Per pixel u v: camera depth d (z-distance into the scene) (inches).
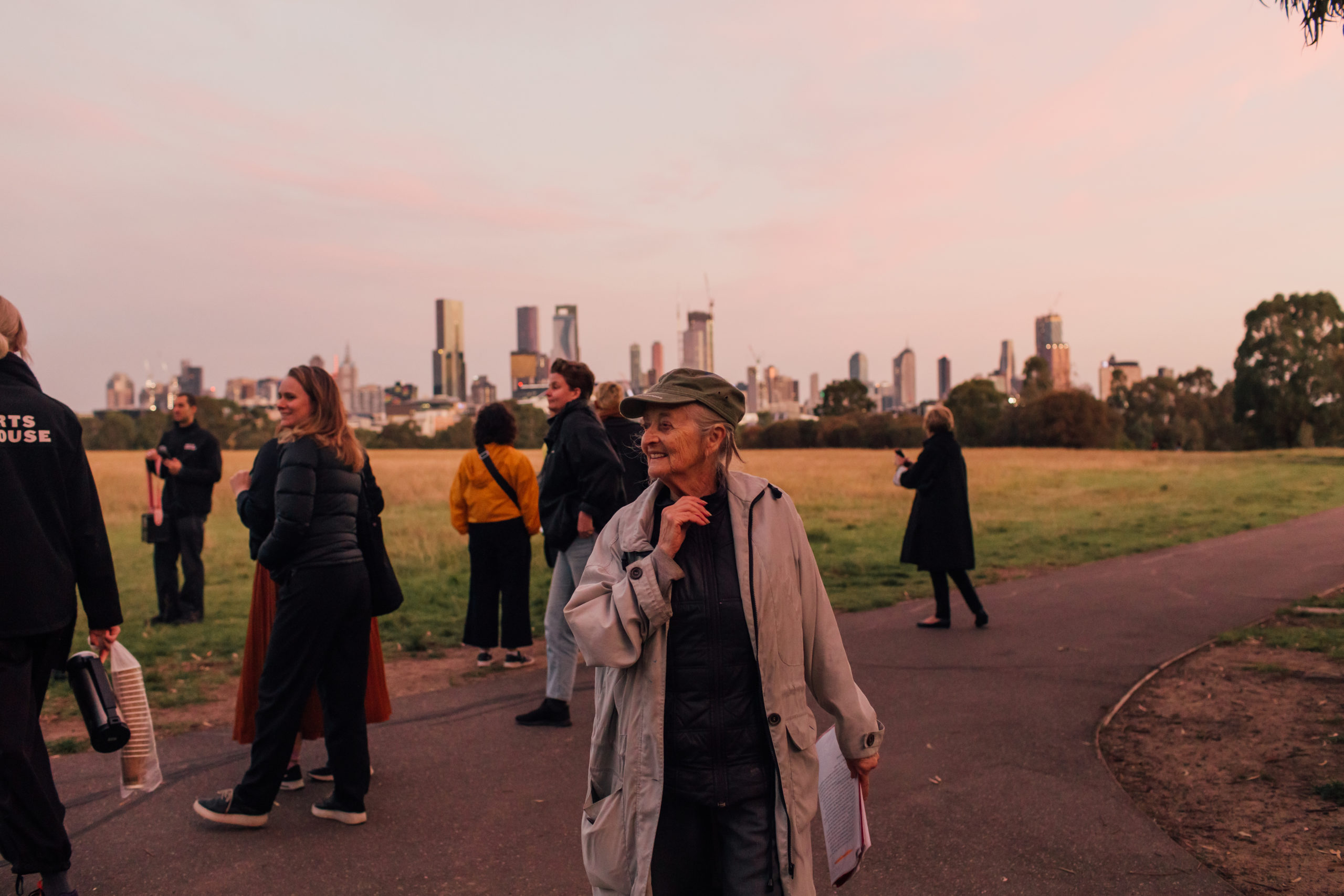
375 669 160.6
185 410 317.4
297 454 132.6
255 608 153.6
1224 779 154.1
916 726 186.5
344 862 126.6
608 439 190.5
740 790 73.7
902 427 3631.9
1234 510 705.6
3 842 104.1
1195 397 3868.1
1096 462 1485.0
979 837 132.6
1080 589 354.3
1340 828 132.0
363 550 143.5
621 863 73.6
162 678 237.6
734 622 74.7
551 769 164.2
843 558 455.5
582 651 73.9
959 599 338.3
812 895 75.5
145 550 503.8
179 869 124.3
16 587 103.0
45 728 195.6
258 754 136.3
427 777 160.6
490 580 242.1
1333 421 2330.2
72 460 112.2
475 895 117.2
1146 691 210.1
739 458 80.5
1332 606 300.7
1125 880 118.9
